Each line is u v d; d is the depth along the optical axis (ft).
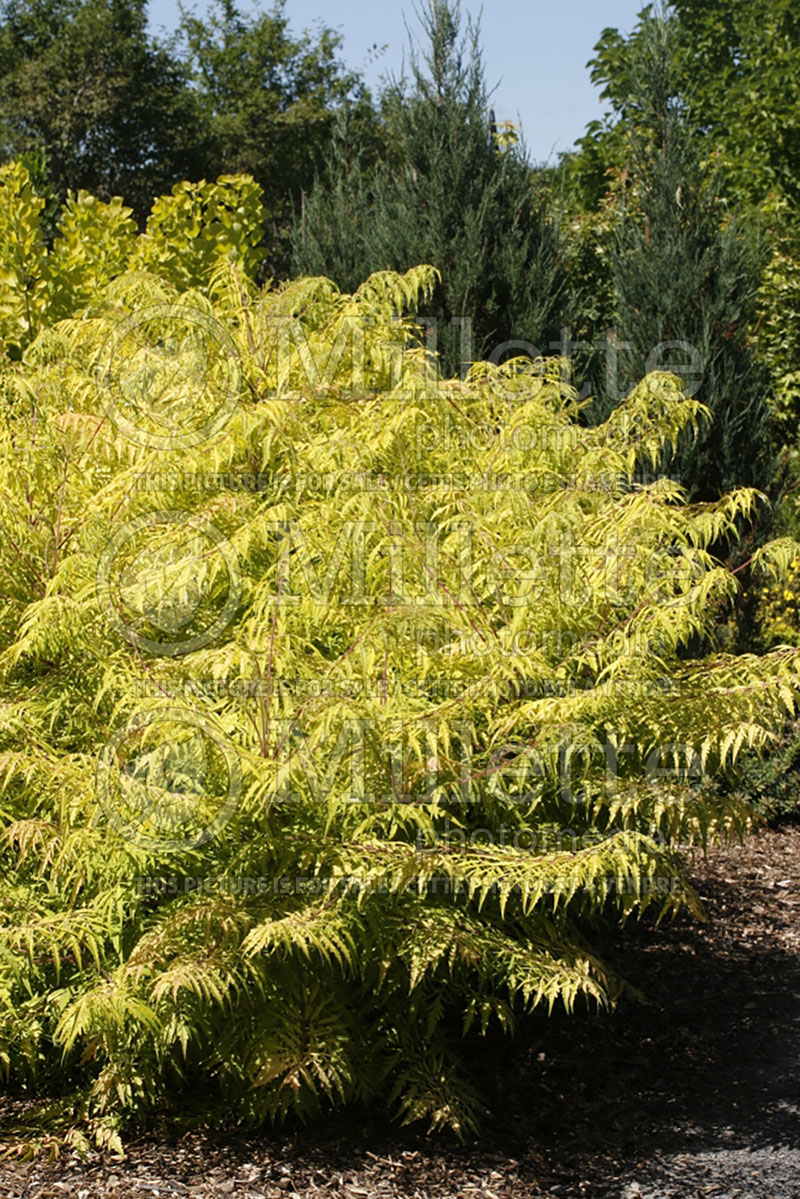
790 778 20.20
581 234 31.78
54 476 11.80
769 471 23.56
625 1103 11.55
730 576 10.83
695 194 24.53
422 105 25.49
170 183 81.51
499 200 25.18
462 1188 9.86
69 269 22.43
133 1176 9.84
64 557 11.53
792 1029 13.19
